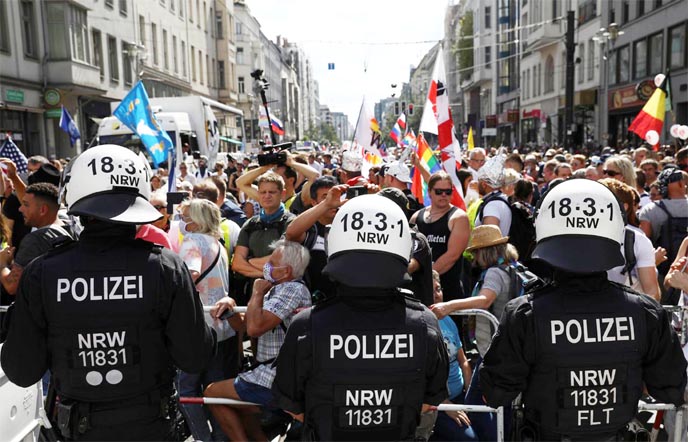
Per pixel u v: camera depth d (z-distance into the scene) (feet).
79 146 83.87
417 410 8.10
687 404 10.30
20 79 70.33
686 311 11.96
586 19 114.01
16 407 10.06
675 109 81.30
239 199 42.39
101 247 8.48
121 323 8.25
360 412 7.87
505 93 187.83
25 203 15.05
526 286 9.21
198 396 14.17
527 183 21.40
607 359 8.07
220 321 14.19
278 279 12.03
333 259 8.11
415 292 13.32
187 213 15.51
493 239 14.03
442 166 23.06
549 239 8.47
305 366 7.98
